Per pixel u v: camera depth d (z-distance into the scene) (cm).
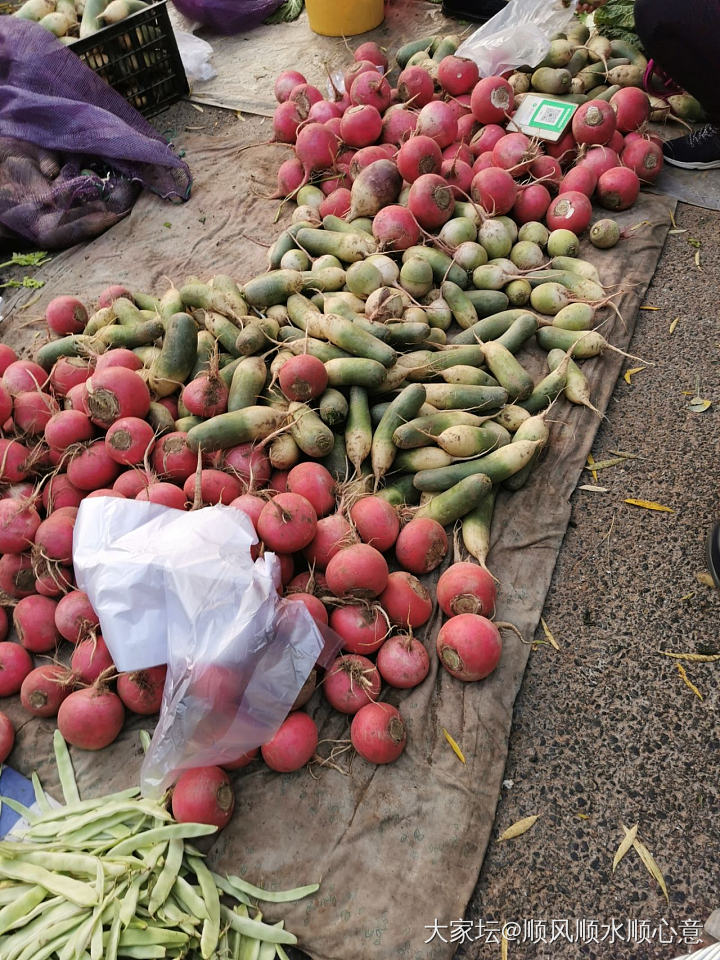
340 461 263
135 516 221
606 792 209
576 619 246
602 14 438
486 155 370
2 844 189
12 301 379
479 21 518
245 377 268
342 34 529
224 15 541
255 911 190
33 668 237
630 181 362
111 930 175
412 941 183
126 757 218
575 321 312
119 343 296
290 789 209
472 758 213
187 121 484
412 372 280
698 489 274
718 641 236
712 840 199
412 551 239
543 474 280
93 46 441
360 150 379
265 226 399
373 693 214
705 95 349
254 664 196
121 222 415
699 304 338
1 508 238
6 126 396
